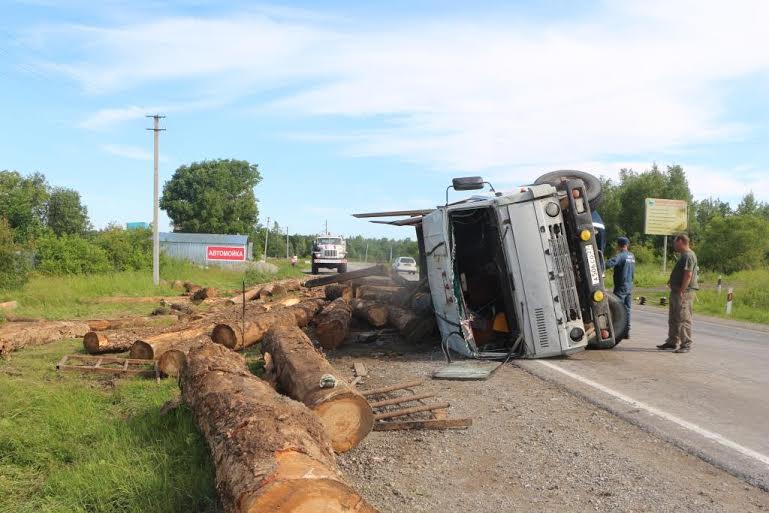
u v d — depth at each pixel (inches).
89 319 622.8
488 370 355.6
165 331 432.1
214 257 1991.9
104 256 1122.7
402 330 465.4
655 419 259.1
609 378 341.1
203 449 219.1
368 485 198.4
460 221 430.9
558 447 229.0
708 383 332.2
